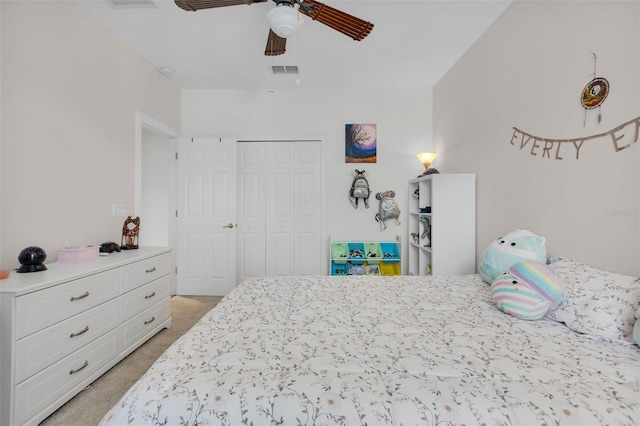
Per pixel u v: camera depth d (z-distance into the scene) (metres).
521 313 1.34
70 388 1.64
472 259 2.60
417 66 3.12
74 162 2.18
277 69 3.20
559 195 1.73
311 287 1.87
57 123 2.04
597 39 1.48
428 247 2.93
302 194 3.75
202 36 2.58
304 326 1.26
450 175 2.59
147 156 4.03
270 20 1.51
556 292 1.30
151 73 3.10
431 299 1.65
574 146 1.62
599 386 0.84
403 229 3.71
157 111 3.23
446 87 3.27
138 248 2.60
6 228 1.74
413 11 2.23
